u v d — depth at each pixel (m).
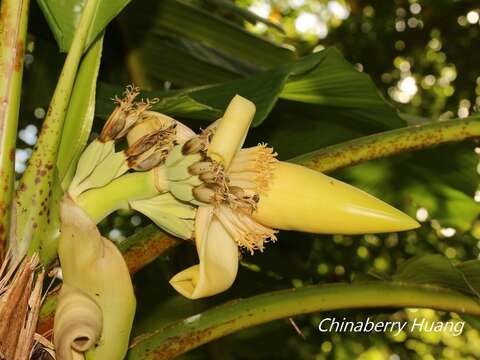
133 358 0.75
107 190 0.66
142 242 0.75
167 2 1.04
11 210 0.63
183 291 0.65
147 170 0.66
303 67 0.80
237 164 0.66
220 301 1.16
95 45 0.68
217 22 1.06
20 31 0.63
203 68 1.09
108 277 0.63
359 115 0.98
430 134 0.78
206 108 0.73
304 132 1.07
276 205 0.66
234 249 0.66
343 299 0.80
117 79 1.12
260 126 1.06
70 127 0.67
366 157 0.78
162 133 0.65
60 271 0.66
